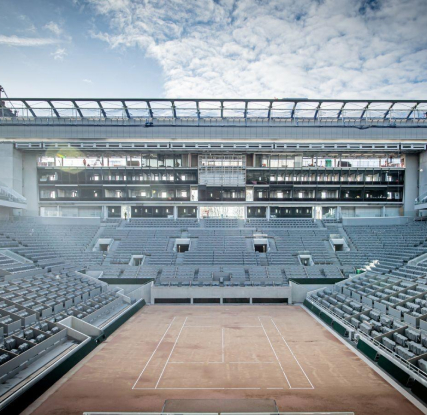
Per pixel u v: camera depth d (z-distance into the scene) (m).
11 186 51.78
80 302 32.25
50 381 19.02
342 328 27.84
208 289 39.97
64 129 48.38
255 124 48.53
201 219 56.84
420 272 34.91
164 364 21.92
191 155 56.88
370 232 52.41
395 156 56.25
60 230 51.75
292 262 46.69
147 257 47.34
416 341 22.55
